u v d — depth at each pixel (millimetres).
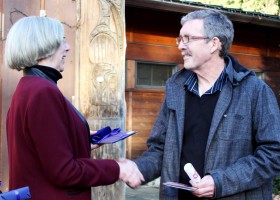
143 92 7660
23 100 1776
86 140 1960
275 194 5980
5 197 1649
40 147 1717
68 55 3609
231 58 2125
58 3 3580
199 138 2049
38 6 3500
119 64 3625
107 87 3561
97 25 3545
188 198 2072
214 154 1972
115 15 3598
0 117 3398
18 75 3445
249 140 1991
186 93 2148
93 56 3543
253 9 15820
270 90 2033
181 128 2078
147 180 2150
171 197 2084
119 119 3604
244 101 1986
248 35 8891
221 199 1937
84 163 1826
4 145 3418
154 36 7746
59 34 1914
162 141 2252
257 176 1909
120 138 2031
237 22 8086
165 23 7832
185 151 2078
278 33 9188
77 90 3561
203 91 2105
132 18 7512
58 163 1718
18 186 1787
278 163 1925
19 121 1780
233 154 1967
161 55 7820
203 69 2072
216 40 2035
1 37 3377
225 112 1985
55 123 1740
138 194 6207
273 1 15258
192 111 2100
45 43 1868
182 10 7012
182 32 2088
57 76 1934
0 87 3396
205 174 1969
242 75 2004
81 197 1848
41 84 1784
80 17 3551
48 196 1769
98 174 1841
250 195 1968
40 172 1782
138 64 7652
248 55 8930
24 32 1867
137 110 7613
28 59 1867
